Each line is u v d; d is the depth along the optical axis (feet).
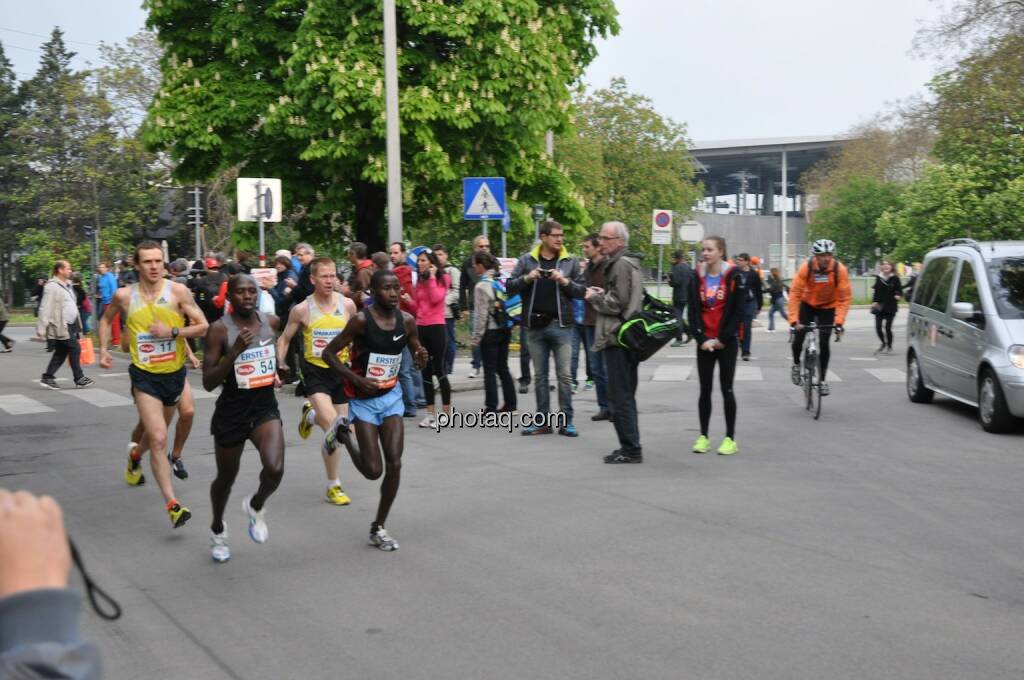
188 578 19.44
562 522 23.24
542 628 16.17
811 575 18.92
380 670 14.51
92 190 161.99
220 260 52.90
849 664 14.49
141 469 28.99
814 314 39.99
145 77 140.56
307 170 71.82
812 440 34.58
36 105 205.87
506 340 39.70
